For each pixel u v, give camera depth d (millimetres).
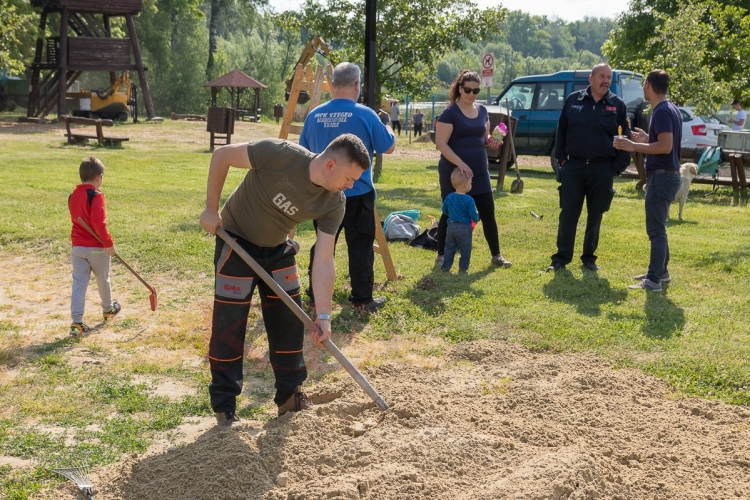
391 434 3959
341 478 3484
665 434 4191
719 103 16438
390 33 17188
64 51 32625
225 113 22625
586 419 4332
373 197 6293
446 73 102812
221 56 59656
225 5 63031
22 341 5691
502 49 122875
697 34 16297
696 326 6039
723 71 17344
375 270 7852
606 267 8148
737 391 4820
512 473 3533
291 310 4211
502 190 14875
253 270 4152
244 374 5168
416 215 9922
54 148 21062
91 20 36656
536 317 6227
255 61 61719
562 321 6125
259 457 3666
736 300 6816
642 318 6262
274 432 3939
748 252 8766
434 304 6645
